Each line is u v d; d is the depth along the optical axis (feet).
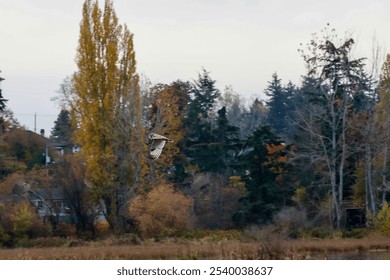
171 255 179.01
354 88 271.90
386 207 245.86
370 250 203.62
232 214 282.36
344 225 262.26
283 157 294.46
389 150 267.39
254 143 278.05
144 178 263.49
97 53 264.11
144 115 277.03
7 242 240.94
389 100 265.34
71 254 181.68
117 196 254.47
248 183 278.46
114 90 261.85
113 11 267.59
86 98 260.62
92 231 255.50
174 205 255.09
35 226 245.45
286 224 247.91
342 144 268.41
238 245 175.11
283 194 278.67
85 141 257.14
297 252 165.78
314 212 270.67
